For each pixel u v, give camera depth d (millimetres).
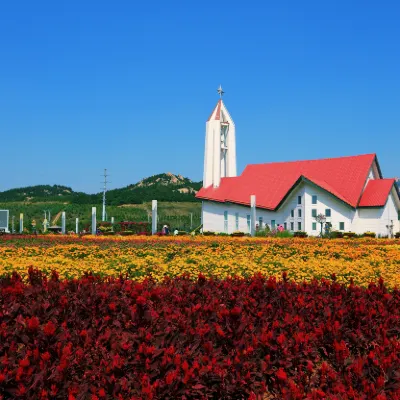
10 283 9055
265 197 56688
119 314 7109
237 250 22141
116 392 5121
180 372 5371
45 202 148750
